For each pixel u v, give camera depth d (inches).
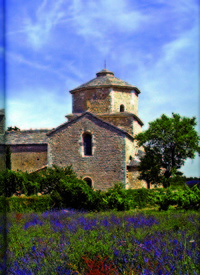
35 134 1708.9
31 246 290.0
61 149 1504.7
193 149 1460.4
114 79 1664.6
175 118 1488.7
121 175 1424.7
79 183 741.3
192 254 245.9
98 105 1612.9
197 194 657.6
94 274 203.0
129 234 344.8
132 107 1646.2
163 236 326.6
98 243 282.7
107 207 726.5
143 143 1513.3
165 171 1501.0
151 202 805.2
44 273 220.7
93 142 1467.8
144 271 211.6
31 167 1641.2
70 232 372.5
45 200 723.4
